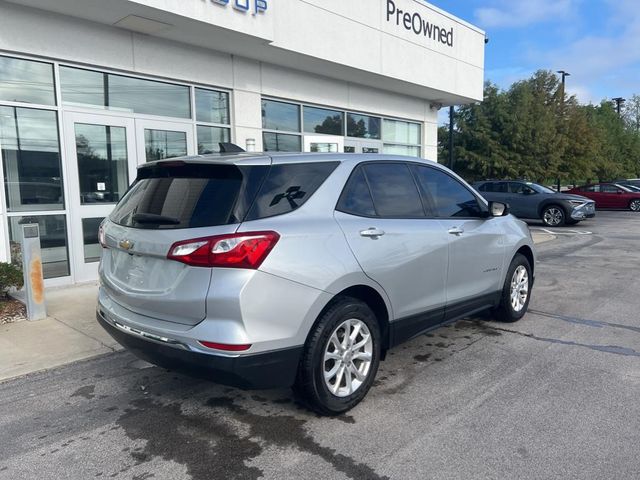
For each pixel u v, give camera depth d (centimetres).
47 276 742
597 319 593
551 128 2684
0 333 529
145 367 451
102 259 391
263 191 326
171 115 876
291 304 316
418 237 410
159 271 324
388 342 395
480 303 502
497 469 291
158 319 327
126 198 389
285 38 916
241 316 298
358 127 1288
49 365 448
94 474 292
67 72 745
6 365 447
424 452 310
